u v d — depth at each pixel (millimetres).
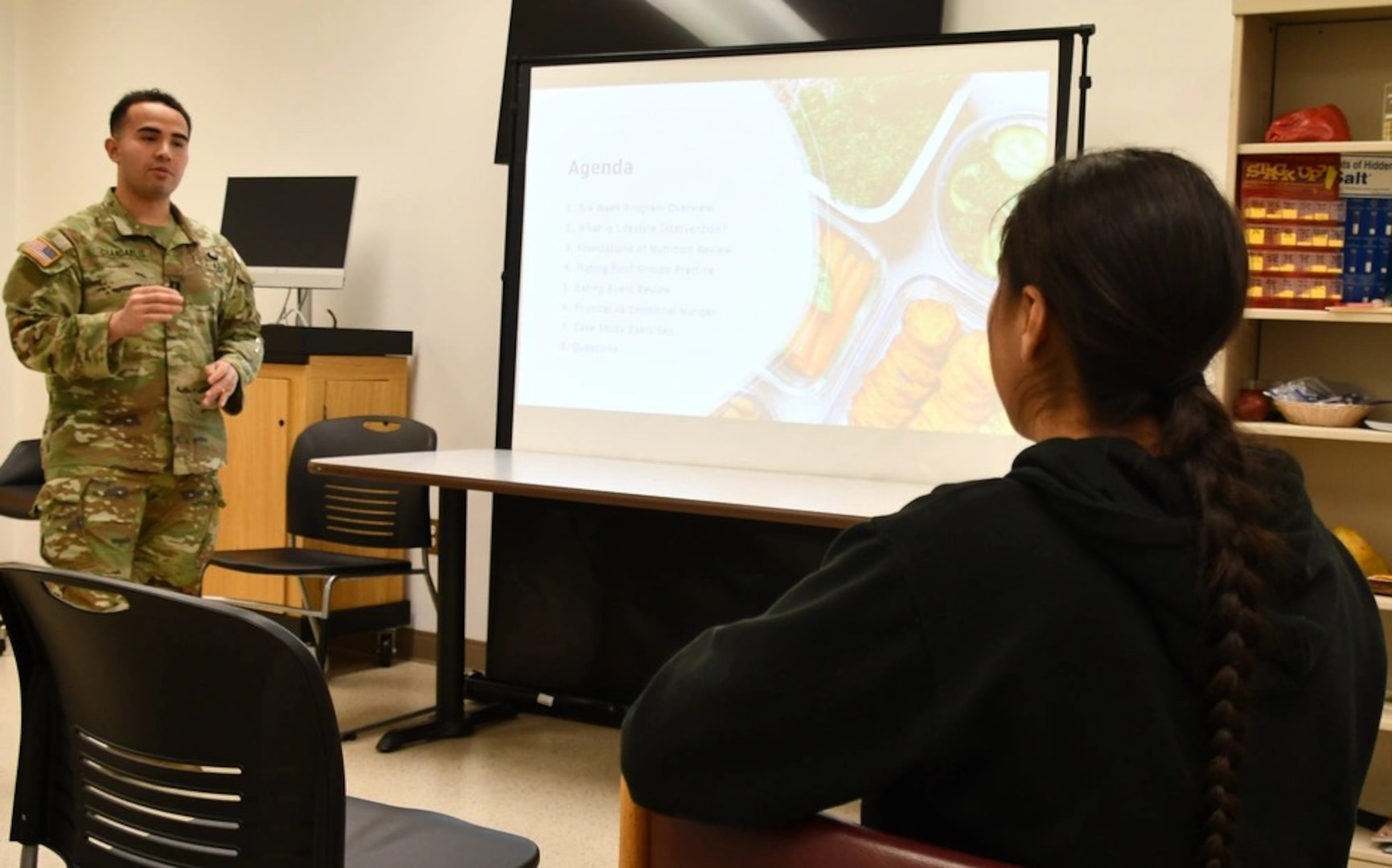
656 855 866
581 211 3613
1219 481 750
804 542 3381
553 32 3885
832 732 764
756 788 776
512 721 3713
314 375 4035
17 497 3775
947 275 3172
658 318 3516
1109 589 753
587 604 3684
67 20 5207
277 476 4109
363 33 4441
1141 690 739
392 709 3770
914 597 755
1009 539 763
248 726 1188
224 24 4777
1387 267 2697
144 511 3039
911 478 3207
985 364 3131
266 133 4695
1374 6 2598
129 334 2820
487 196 4195
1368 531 2961
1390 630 2779
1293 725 775
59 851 1415
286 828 1194
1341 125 2736
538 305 3680
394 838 1488
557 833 2803
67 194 5273
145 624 1182
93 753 1330
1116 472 777
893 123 3232
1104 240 783
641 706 843
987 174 3127
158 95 3064
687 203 3477
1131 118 3232
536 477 3035
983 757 773
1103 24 3252
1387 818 2725
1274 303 2762
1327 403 2721
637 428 3541
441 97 4277
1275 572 763
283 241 4277
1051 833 755
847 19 3445
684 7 3688
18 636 1361
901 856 758
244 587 4246
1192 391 799
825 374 3312
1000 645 745
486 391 4230
